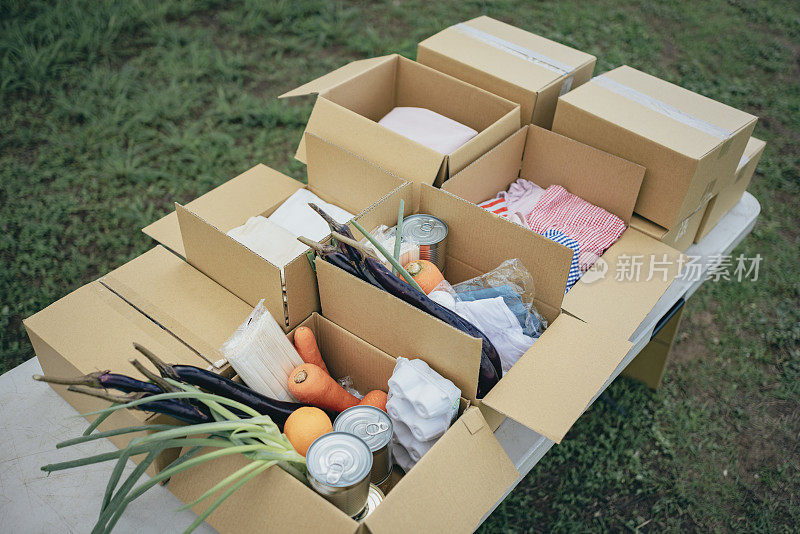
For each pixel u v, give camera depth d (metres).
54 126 4.14
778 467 2.82
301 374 1.61
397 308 1.56
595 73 4.75
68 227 3.61
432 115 2.38
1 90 4.38
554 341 1.67
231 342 1.58
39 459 1.62
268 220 1.96
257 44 4.99
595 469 2.81
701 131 2.10
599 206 2.26
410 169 2.07
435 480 1.38
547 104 2.37
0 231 3.54
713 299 3.52
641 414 3.00
